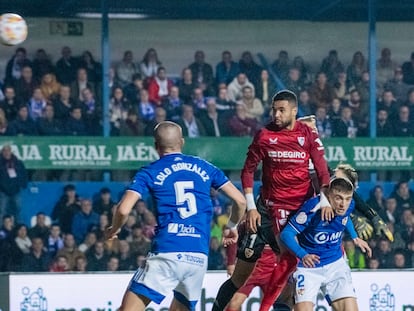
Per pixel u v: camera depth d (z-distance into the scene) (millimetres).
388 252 34312
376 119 37938
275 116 17750
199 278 15711
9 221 34719
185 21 38469
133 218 33875
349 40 38875
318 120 37875
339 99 38188
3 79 36656
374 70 38562
